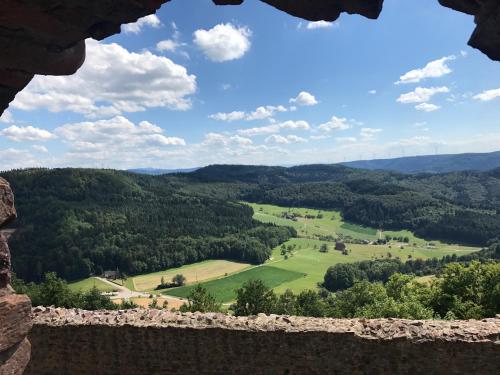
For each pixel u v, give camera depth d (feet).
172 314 35.01
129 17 20.10
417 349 29.68
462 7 22.21
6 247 13.55
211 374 32.53
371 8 22.61
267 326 32.01
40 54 20.85
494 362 28.91
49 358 34.68
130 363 33.60
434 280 86.43
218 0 22.70
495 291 68.95
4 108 23.67
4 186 13.34
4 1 17.57
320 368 31.01
